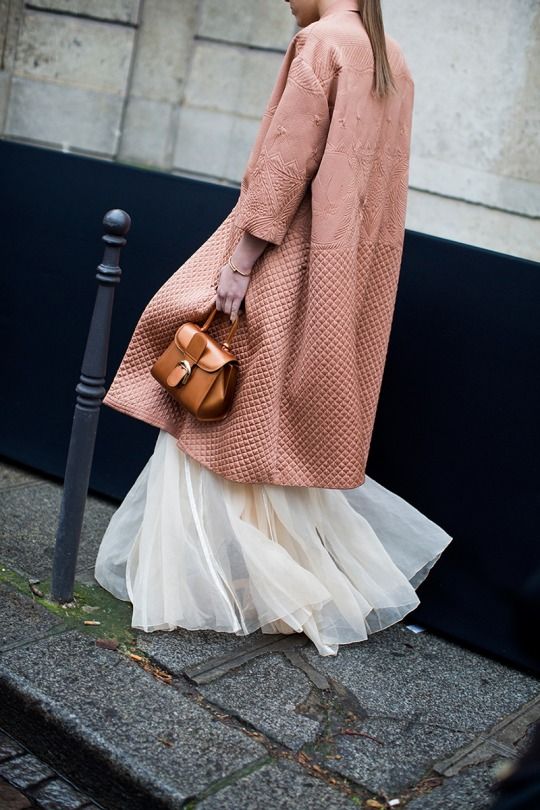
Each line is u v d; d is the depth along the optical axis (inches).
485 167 149.7
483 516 123.5
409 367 126.3
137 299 146.9
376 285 116.6
